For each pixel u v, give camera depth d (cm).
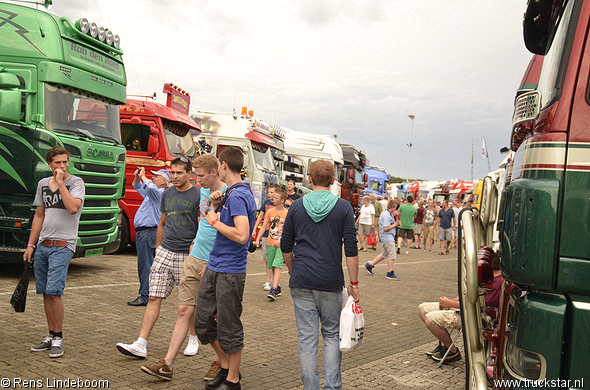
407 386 487
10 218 820
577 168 255
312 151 2347
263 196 1689
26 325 596
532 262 257
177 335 462
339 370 387
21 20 848
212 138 1647
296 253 399
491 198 369
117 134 999
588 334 249
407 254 2000
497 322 335
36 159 817
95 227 928
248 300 853
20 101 790
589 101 260
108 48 966
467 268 309
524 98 307
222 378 439
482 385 292
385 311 845
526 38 397
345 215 395
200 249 471
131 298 784
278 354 561
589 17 269
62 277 500
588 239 251
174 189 528
